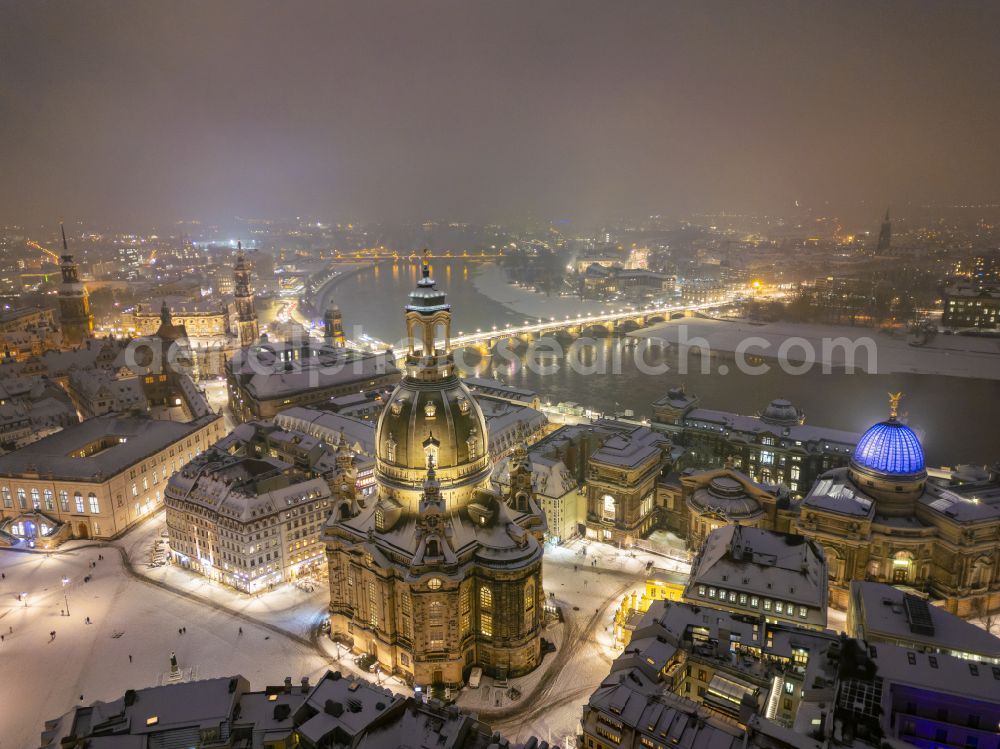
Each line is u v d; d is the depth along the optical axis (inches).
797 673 4650.6
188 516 7253.9
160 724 4126.5
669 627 5019.7
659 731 3986.2
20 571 7367.1
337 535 6033.5
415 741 3971.5
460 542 5674.2
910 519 6673.2
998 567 6373.0
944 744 4212.6
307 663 5831.7
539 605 5846.5
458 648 5516.7
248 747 4087.1
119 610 6599.4
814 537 6697.8
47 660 5831.7
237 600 6791.3
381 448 5994.1
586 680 5595.5
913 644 5004.9
